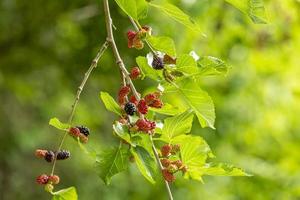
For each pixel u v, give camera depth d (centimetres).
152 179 402
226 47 919
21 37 981
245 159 1051
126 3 400
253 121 1016
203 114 398
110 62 926
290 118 1102
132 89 412
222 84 943
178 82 403
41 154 425
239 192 1041
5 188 1191
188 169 414
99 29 922
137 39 411
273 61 1017
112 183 1047
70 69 984
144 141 400
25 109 1212
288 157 1077
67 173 1165
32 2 966
